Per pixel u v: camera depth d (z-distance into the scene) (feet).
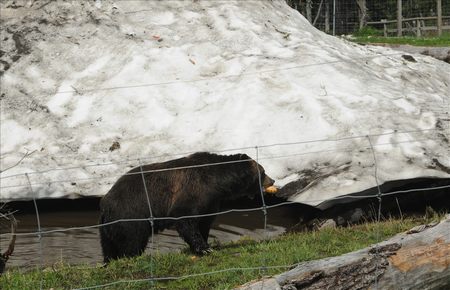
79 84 55.98
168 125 50.78
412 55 65.67
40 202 50.85
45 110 54.44
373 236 34.01
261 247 32.50
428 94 53.42
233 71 54.03
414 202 44.37
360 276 25.29
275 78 51.96
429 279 26.00
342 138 45.47
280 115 48.57
